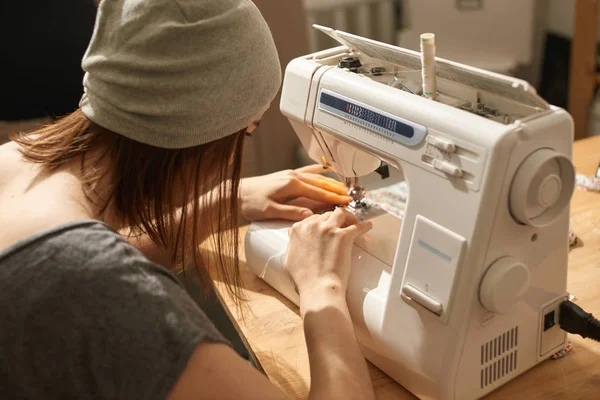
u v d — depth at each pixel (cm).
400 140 81
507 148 69
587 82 229
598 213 118
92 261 64
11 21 168
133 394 62
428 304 78
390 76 92
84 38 176
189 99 71
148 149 73
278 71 80
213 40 72
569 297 93
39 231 67
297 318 102
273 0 201
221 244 109
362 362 80
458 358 78
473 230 73
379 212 109
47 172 75
